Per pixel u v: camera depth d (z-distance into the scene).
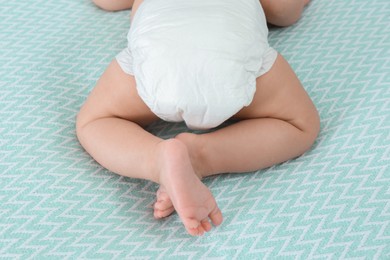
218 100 1.04
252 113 1.14
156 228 1.05
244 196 1.10
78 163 1.15
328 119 1.24
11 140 1.19
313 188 1.10
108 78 1.14
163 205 1.03
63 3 1.55
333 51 1.39
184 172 0.95
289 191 1.10
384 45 1.40
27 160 1.15
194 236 1.03
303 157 1.16
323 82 1.32
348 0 1.55
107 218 1.06
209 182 1.13
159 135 1.23
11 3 1.54
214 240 1.02
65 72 1.34
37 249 1.01
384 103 1.26
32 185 1.11
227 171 1.12
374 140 1.18
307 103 1.16
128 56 1.14
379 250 0.99
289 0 1.37
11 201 1.08
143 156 1.05
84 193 1.10
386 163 1.13
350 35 1.44
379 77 1.32
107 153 1.09
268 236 1.02
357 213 1.05
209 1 1.13
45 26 1.47
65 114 1.25
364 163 1.13
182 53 1.05
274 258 0.99
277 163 1.14
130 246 1.02
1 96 1.28
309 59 1.38
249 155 1.09
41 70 1.35
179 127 1.24
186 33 1.07
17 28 1.46
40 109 1.26
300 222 1.04
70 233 1.03
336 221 1.04
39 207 1.07
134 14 1.27
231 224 1.04
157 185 1.13
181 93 1.04
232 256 1.00
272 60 1.13
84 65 1.36
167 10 1.12
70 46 1.41
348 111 1.25
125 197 1.10
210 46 1.05
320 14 1.51
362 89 1.29
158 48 1.06
